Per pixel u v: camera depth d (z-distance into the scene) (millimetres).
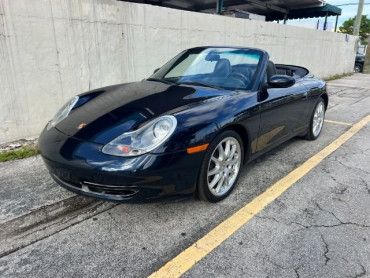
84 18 4484
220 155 2623
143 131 2207
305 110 4039
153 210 2605
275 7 14133
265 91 3117
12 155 3695
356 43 15117
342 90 9766
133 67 5312
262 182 3148
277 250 2127
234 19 7199
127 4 4980
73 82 4562
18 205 2652
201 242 2209
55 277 1875
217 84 3115
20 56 3973
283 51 9461
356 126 5441
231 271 1935
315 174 3367
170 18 5699
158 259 2039
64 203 2703
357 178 3283
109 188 2152
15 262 2004
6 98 3971
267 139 3230
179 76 3389
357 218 2523
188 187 2355
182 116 2332
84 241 2217
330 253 2102
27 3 3893
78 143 2254
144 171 2088
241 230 2348
